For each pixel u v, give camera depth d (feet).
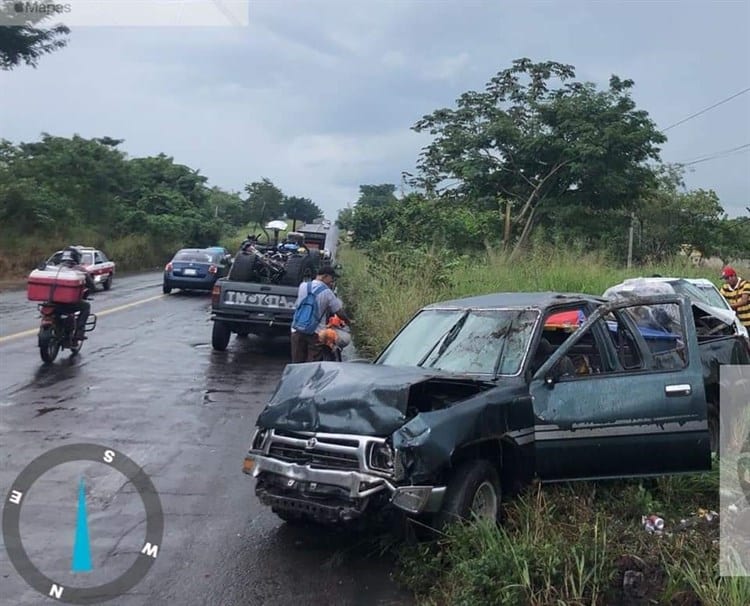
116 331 53.36
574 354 19.33
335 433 16.52
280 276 46.83
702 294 36.83
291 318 44.96
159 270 147.13
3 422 27.35
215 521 19.03
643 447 18.19
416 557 16.02
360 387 17.04
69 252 42.14
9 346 44.19
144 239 156.87
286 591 15.44
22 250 110.42
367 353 44.39
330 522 16.34
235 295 45.29
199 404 31.86
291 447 17.06
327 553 17.34
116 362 40.98
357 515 15.88
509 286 55.21
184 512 19.53
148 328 55.72
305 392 17.67
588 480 17.99
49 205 123.65
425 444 15.67
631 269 70.18
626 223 91.20
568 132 85.61
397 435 15.93
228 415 30.17
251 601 14.98
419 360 20.34
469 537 15.30
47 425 27.20
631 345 19.60
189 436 26.71
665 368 19.06
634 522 17.21
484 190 92.53
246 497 20.83
